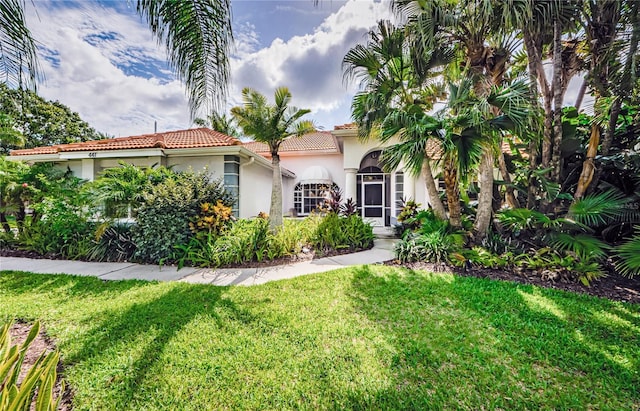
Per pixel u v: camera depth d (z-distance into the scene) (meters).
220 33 4.69
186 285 7.19
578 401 3.26
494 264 8.14
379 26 9.70
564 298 6.19
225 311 5.54
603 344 4.41
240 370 3.76
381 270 8.27
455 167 8.38
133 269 9.09
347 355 4.09
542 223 8.46
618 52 7.95
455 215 9.98
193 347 4.27
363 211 21.88
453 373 3.72
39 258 10.87
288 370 3.77
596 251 7.26
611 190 8.04
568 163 10.02
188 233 10.13
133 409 3.13
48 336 4.67
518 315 5.38
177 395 3.32
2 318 5.31
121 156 14.49
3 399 2.04
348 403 3.23
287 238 10.75
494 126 7.84
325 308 5.68
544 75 9.35
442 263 8.61
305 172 23.70
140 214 9.95
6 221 13.38
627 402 3.26
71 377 3.61
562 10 8.31
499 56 9.20
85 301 6.17
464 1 8.08
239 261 9.63
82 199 11.09
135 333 4.68
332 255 10.87
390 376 3.67
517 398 3.30
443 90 11.33
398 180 19.72
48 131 31.95
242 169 15.99
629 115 9.01
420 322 5.09
